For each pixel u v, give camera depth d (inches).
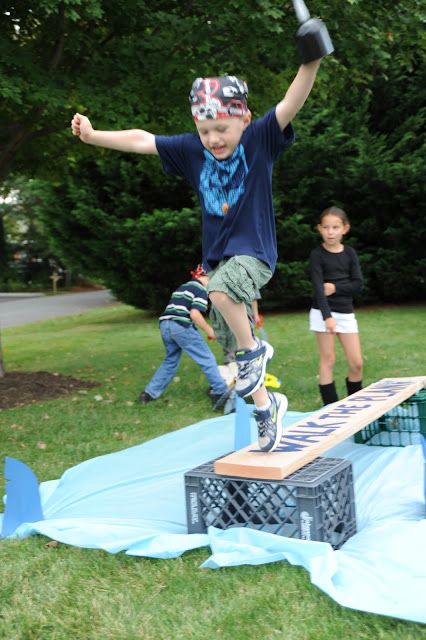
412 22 300.8
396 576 107.9
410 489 152.9
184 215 614.2
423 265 605.0
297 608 105.0
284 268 624.4
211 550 126.8
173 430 236.8
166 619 105.6
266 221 117.9
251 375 125.6
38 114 305.3
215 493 137.6
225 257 118.2
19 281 1792.6
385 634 96.4
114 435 233.1
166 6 309.4
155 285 703.1
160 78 291.0
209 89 112.1
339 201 618.5
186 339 264.2
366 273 626.5
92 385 331.9
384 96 611.2
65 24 278.7
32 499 147.5
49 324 761.6
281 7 283.4
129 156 644.1
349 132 605.9
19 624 107.1
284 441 144.6
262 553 121.0
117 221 650.8
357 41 290.8
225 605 107.9
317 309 232.2
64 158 392.2
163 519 148.6
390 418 198.7
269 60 308.8
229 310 117.6
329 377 237.0
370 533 125.0
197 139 120.9
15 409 281.4
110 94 280.7
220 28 287.1
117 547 128.8
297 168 601.9
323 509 127.0
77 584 118.8
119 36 303.4
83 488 171.6
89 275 719.7
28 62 265.6
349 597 104.3
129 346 490.9
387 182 573.9
